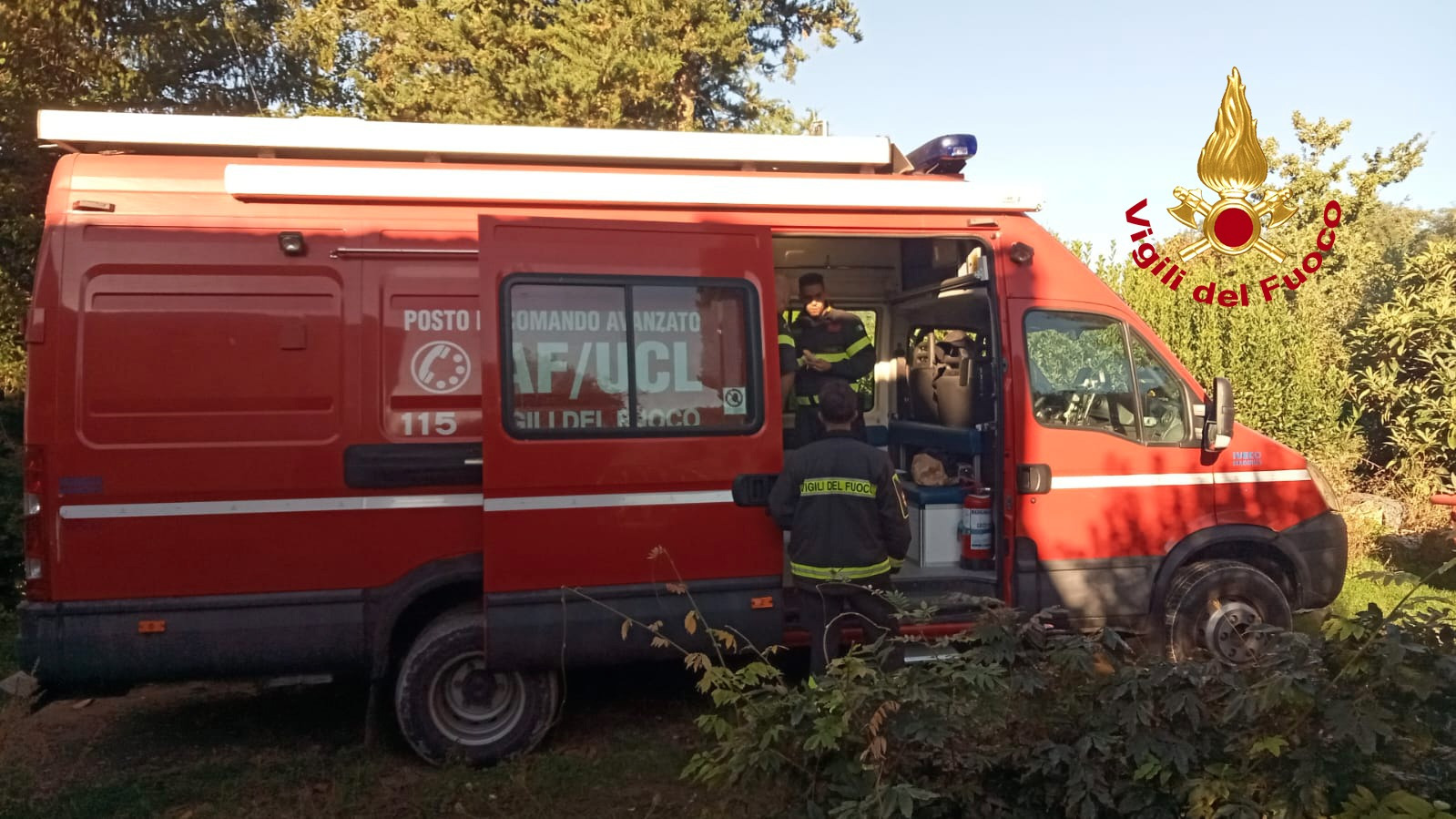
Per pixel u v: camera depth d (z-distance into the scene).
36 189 10.86
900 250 6.65
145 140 4.48
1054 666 3.03
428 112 16.39
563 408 4.48
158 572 4.26
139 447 4.24
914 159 5.78
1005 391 5.24
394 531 4.48
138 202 4.33
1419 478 9.58
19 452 8.66
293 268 4.41
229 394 4.33
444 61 16.58
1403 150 15.50
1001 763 2.94
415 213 4.56
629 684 5.73
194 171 4.43
